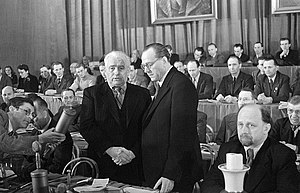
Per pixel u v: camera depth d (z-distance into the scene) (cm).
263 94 541
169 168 251
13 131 265
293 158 233
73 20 1029
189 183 260
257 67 663
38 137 231
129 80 683
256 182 229
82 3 1021
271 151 233
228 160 155
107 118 282
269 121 237
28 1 1046
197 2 909
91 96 286
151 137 269
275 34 848
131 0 978
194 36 923
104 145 277
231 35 889
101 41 1013
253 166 233
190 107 257
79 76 753
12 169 253
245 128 232
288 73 653
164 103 266
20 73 905
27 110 296
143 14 970
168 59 275
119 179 281
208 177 245
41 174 189
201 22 912
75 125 478
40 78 924
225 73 690
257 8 863
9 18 1040
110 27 1002
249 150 235
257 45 782
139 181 284
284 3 834
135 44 981
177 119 254
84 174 320
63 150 273
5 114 256
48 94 741
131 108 284
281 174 228
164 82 271
